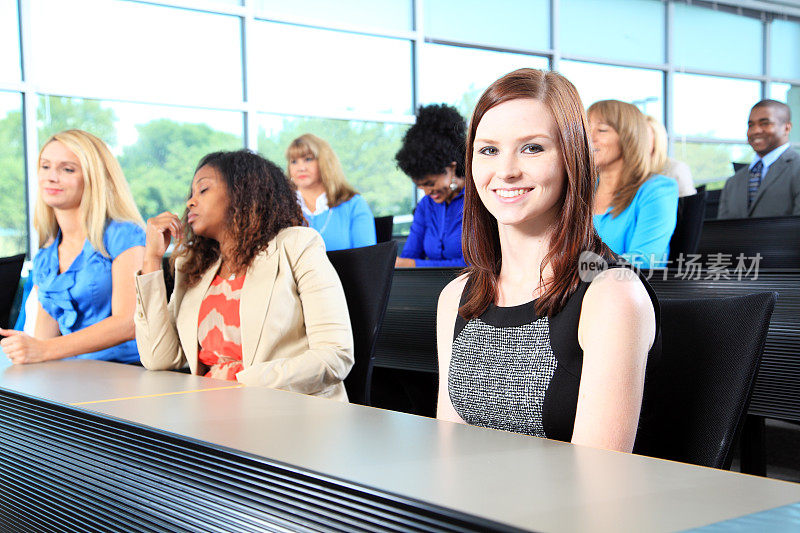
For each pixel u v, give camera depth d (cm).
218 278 174
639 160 243
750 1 837
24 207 523
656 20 804
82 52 534
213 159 171
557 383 99
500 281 108
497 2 723
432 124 296
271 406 99
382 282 178
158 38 562
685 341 104
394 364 257
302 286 168
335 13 644
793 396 188
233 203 167
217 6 581
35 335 215
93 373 139
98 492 87
